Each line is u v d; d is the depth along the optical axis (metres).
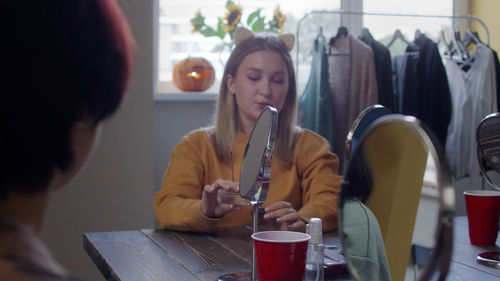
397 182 0.66
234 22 2.75
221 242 1.32
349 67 2.38
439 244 0.56
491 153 1.15
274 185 1.83
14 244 0.34
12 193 0.36
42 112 0.35
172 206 1.56
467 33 2.71
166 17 2.88
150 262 1.13
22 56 0.35
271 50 1.91
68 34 0.37
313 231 0.92
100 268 1.19
